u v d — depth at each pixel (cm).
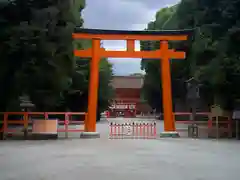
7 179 970
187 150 1722
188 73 3994
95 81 2480
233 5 2505
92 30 2469
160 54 2545
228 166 1218
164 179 971
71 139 2330
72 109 4666
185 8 3675
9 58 2227
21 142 2120
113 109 9944
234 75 2444
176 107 5188
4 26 2173
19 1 2164
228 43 2488
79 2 3547
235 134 2580
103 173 1065
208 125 2625
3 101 2467
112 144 2006
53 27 2248
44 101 2598
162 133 2500
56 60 2342
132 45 2533
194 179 974
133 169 1144
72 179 966
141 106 10775
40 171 1099
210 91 2847
